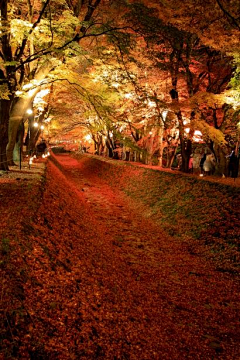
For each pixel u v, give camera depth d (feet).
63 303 14.70
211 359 15.12
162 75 55.93
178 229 35.06
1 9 31.32
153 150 77.46
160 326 17.22
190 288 22.74
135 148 27.48
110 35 29.89
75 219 30.48
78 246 23.45
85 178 82.94
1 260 14.42
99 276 20.16
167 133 67.72
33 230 19.67
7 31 31.73
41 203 25.93
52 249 19.30
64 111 92.99
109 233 34.50
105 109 30.89
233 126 58.90
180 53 47.70
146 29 29.01
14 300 12.42
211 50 51.72
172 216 38.86
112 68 41.98
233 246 27.07
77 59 42.88
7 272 13.82
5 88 32.27
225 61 53.62
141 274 24.32
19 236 17.34
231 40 36.35
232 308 20.08
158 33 29.91
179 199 41.83
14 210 21.34
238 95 40.24
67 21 30.86
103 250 26.50
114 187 67.00
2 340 10.43
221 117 58.85
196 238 31.55
